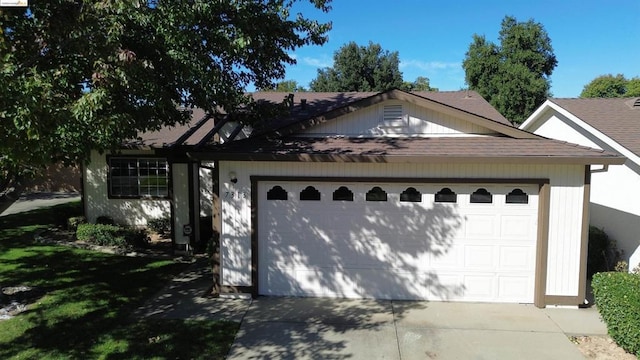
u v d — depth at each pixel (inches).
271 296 334.3
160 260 424.8
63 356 235.3
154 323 280.5
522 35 1261.1
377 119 356.2
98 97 224.7
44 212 660.1
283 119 445.1
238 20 315.9
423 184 321.1
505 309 310.2
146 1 261.1
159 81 305.7
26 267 388.2
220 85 318.7
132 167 577.0
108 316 289.3
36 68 241.4
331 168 323.9
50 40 250.1
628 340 237.5
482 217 320.5
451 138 349.4
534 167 309.9
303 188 329.4
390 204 325.1
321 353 246.1
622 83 1635.1
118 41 248.2
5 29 238.1
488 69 1301.7
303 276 333.4
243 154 312.7
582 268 310.7
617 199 389.7
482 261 322.7
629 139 376.2
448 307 313.7
